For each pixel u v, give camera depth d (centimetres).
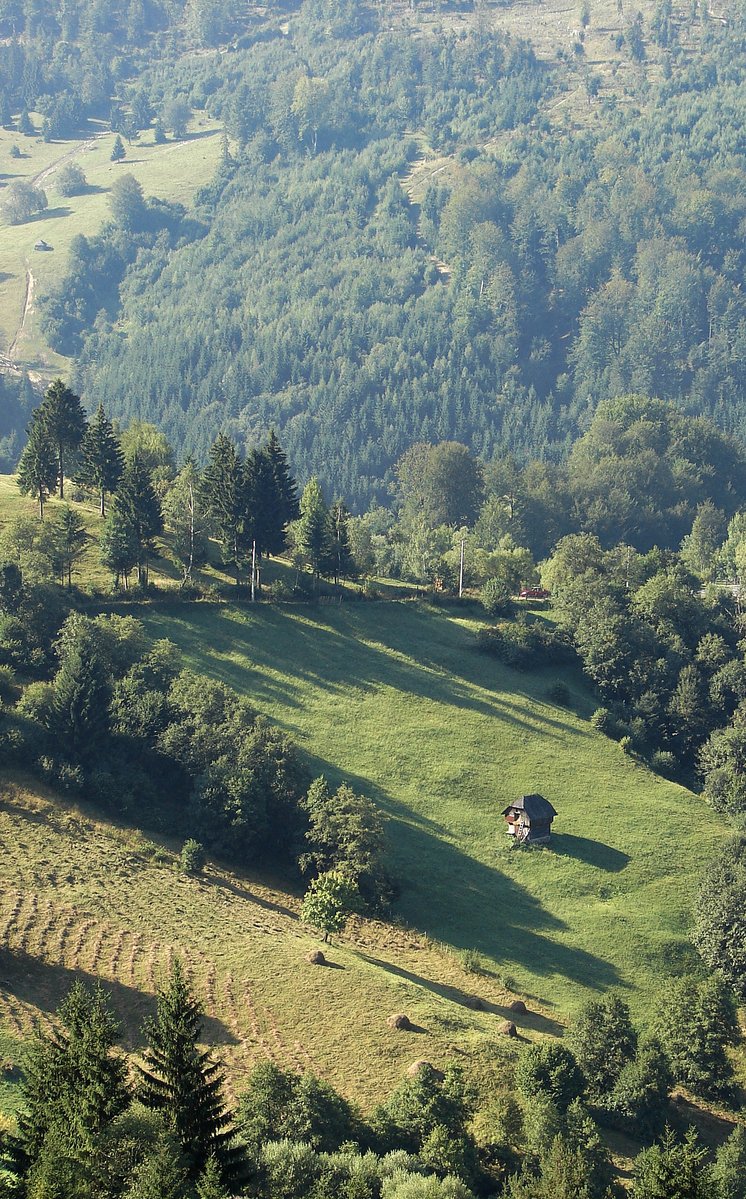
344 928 11838
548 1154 8150
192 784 13362
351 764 14625
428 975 11238
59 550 16625
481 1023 10188
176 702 14088
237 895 11831
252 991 9788
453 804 14350
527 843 13825
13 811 11944
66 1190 5972
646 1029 10975
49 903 10488
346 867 12331
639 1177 7400
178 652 15550
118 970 9700
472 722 16038
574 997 11538
